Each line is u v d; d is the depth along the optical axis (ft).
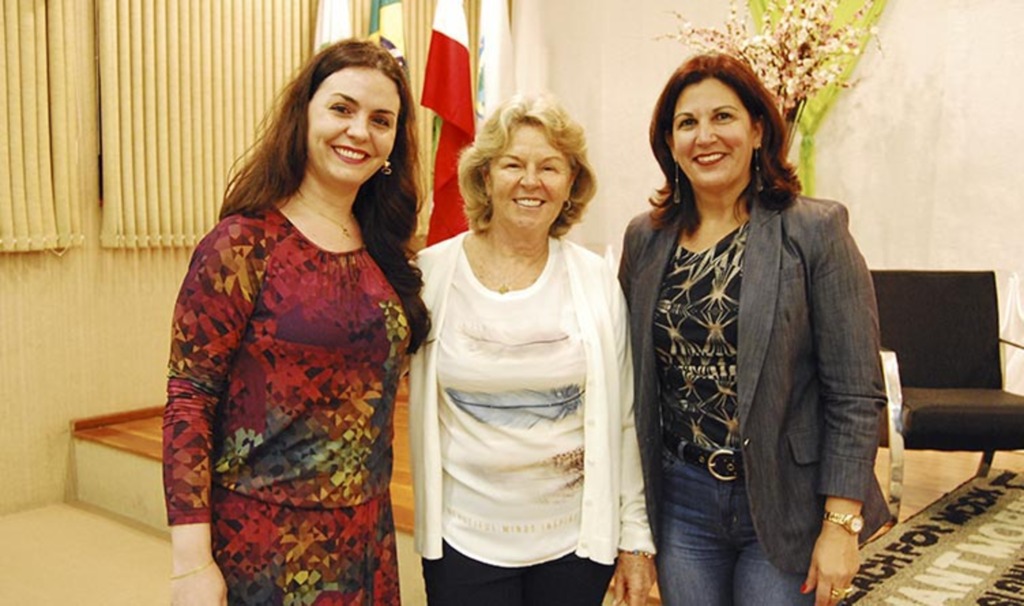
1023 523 10.93
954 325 13.32
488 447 5.54
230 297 4.67
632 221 6.24
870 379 5.08
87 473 13.80
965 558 9.74
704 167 5.47
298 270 4.87
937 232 15.06
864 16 15.35
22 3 12.60
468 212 5.94
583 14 18.90
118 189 13.89
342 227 5.24
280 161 5.02
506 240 5.83
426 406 5.67
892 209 15.44
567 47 19.17
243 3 15.28
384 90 5.07
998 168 14.43
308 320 4.78
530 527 5.57
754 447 5.19
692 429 5.57
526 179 5.57
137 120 13.98
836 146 15.87
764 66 13.39
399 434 13.71
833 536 5.12
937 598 8.65
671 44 17.79
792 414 5.29
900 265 15.44
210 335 4.65
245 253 4.75
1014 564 9.55
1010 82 14.23
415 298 5.52
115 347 14.42
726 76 5.41
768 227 5.32
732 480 5.40
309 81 5.04
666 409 5.75
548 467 5.58
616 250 18.81
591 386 5.65
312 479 4.84
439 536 5.63
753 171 5.54
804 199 5.43
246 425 4.76
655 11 17.94
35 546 12.06
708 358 5.41
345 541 4.98
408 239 5.61
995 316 13.28
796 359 5.22
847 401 5.09
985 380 13.15
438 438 5.67
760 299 5.16
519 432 5.54
